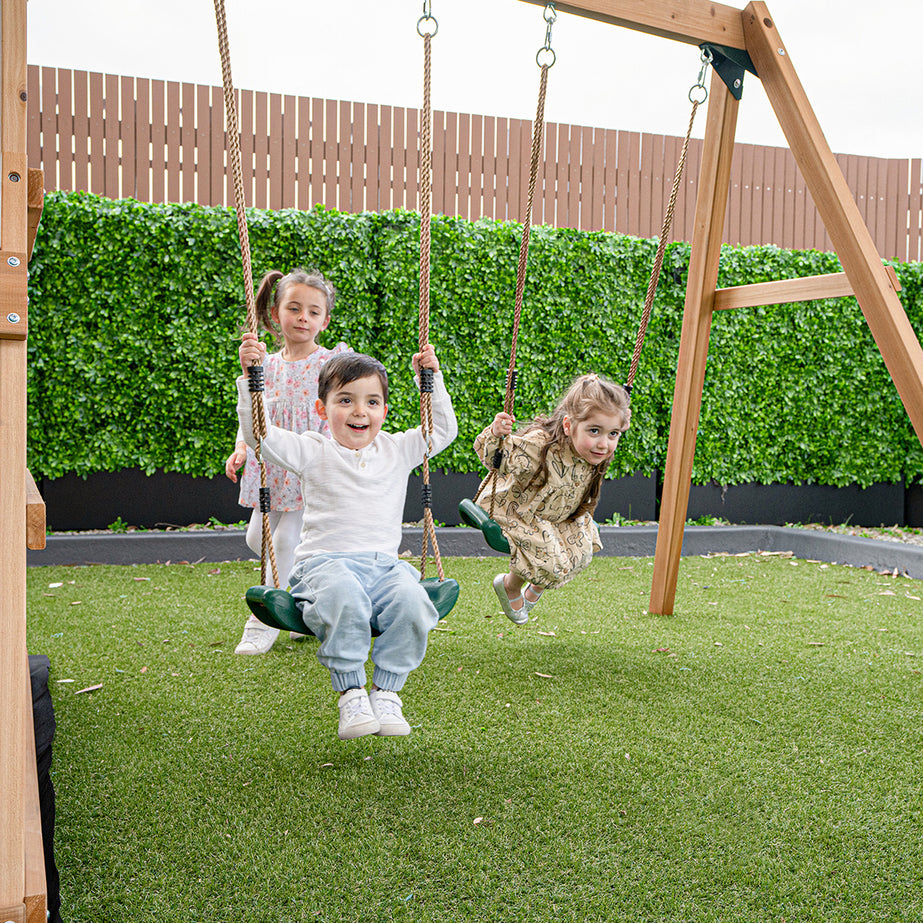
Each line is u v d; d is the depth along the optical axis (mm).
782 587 5121
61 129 7520
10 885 1141
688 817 2010
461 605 4395
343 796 2102
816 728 2639
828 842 1903
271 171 8023
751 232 9445
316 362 3645
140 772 2223
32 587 4668
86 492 5910
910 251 9969
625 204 8953
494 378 6500
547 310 6520
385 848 1843
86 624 3832
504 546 3082
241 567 5387
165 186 7781
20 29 1567
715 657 3449
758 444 7145
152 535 5562
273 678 3088
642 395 6824
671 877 1745
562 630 3893
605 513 6871
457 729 2580
